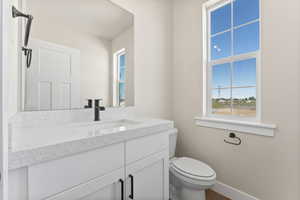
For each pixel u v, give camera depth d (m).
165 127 1.14
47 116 1.11
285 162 1.21
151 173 1.06
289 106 1.19
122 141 0.86
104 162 0.77
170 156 1.72
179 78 2.04
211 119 1.68
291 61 1.18
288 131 1.20
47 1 1.11
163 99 1.98
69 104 1.21
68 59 1.21
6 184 0.38
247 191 1.44
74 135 0.74
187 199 1.35
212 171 1.33
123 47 1.57
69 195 0.65
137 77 1.70
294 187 1.17
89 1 1.33
